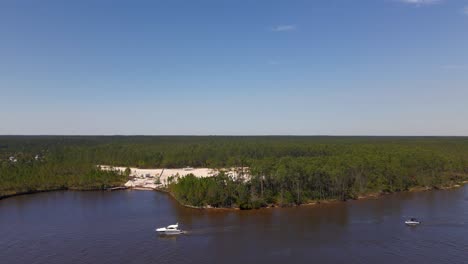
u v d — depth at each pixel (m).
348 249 132.62
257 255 128.25
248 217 176.50
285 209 192.75
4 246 138.88
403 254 127.94
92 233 153.12
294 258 125.38
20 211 193.38
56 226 163.75
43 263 123.44
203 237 147.12
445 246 135.00
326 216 176.50
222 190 198.50
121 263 123.06
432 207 192.88
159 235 149.88
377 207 194.25
